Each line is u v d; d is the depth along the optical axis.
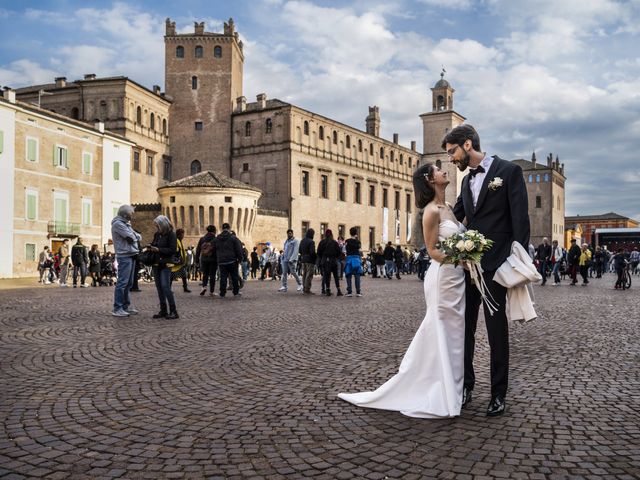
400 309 14.41
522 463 3.88
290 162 58.22
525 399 5.52
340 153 66.62
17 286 27.88
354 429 4.61
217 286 24.62
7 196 39.59
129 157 52.69
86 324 11.16
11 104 39.59
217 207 45.34
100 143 49.00
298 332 10.16
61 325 11.00
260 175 60.25
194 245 45.19
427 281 5.20
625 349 8.29
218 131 62.75
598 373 6.66
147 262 12.09
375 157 73.44
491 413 4.97
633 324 11.21
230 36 63.28
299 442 4.31
